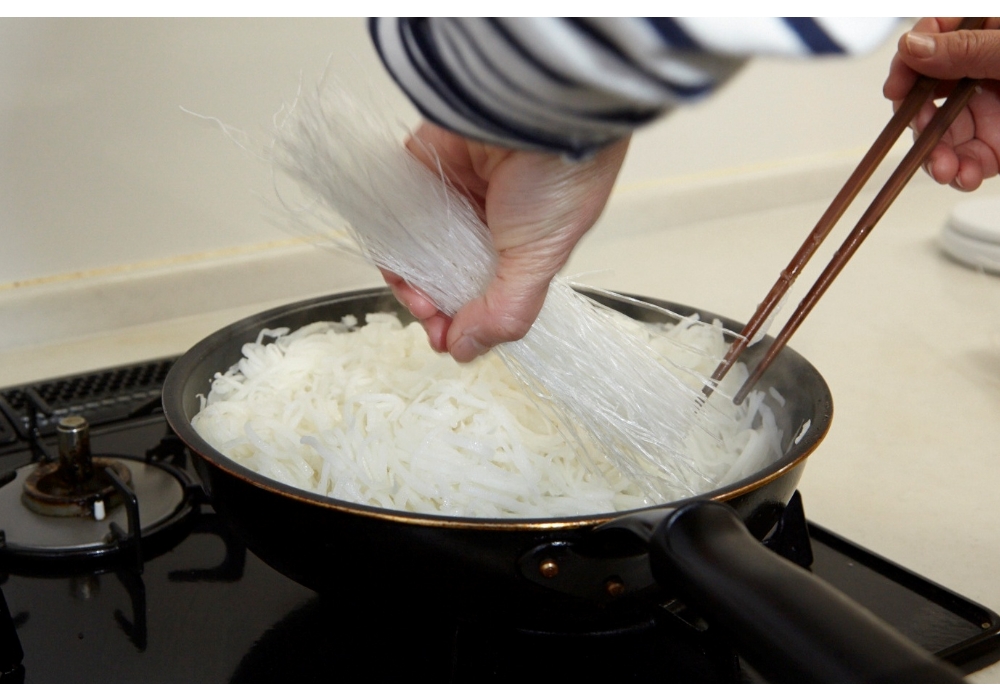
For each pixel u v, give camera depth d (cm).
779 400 63
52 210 98
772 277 125
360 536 46
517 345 57
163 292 105
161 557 65
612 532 44
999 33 58
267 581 62
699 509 41
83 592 60
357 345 72
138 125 99
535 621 50
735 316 111
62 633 56
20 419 82
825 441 84
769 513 51
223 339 67
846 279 126
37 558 63
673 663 54
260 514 49
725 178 147
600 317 64
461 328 49
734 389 68
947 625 58
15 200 96
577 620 49
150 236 104
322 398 65
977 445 84
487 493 54
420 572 47
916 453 82
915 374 98
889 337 107
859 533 70
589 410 57
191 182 104
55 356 97
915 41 59
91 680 52
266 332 71
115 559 64
